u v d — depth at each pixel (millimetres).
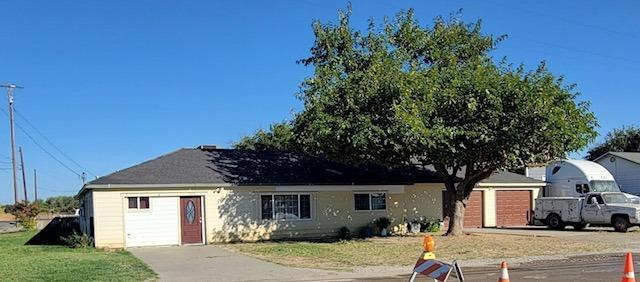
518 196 35250
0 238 33438
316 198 27891
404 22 25656
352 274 14938
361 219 28891
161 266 17156
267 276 14742
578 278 13234
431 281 13438
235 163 28172
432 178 30922
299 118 24594
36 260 18766
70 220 43562
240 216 26141
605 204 28547
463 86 21578
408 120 20359
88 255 20594
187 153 28141
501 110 21219
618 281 12703
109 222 23828
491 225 33938
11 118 53125
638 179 40906
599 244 21953
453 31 25562
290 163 29484
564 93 21312
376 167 30828
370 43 25359
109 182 23906
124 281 13969
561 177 35562
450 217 26281
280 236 26891
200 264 17547
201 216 25438
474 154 22812
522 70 22562
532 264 16438
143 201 24484
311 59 26688
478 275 14086
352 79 22844
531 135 21375
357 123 21719
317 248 21703
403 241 24359
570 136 21031
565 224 30422
